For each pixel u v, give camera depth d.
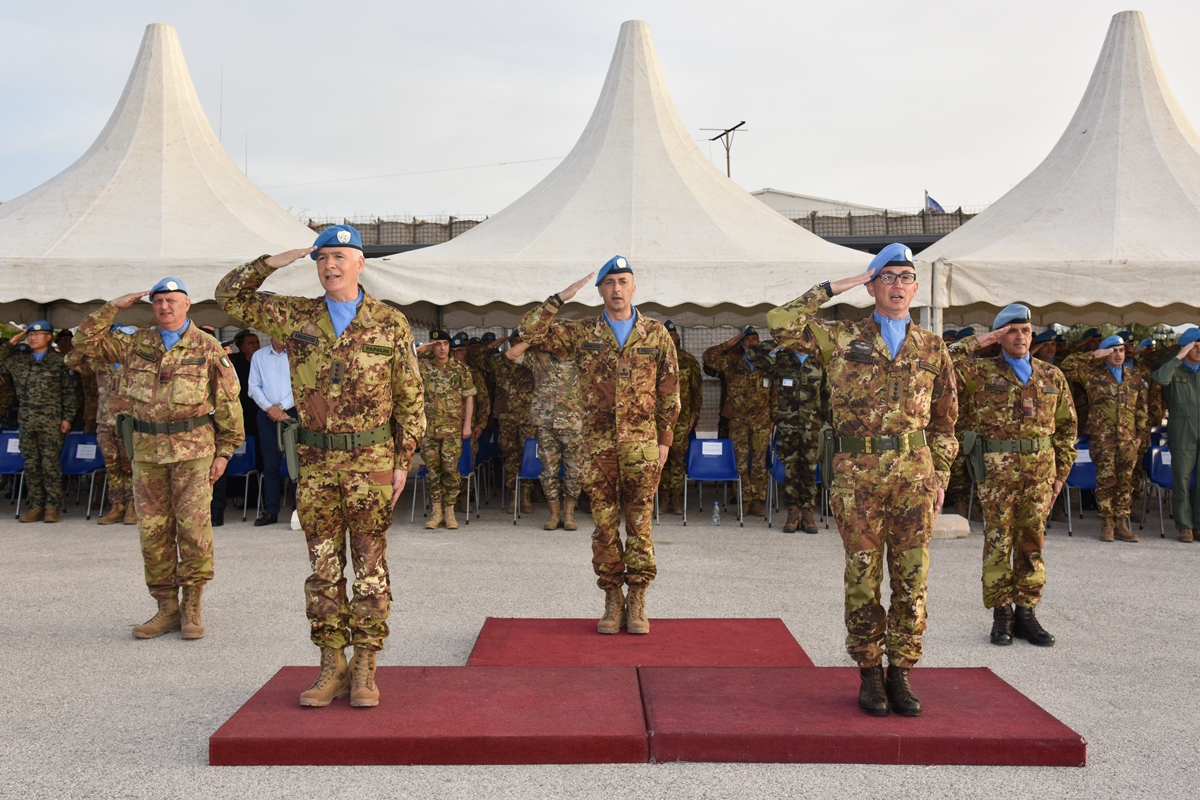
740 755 3.64
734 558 7.62
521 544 8.27
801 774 3.52
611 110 10.62
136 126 10.53
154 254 8.86
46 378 9.28
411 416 4.10
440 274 8.36
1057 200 10.18
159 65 10.87
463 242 9.73
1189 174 10.10
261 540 8.31
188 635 5.28
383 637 4.05
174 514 5.38
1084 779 3.48
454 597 6.28
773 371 9.22
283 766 3.57
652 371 5.21
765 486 10.09
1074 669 4.84
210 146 10.97
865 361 4.00
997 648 5.22
